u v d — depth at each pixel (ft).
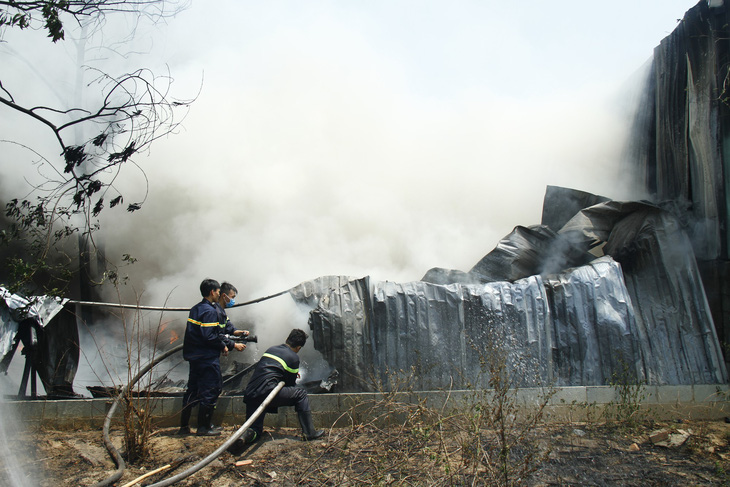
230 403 19.61
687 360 20.81
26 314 19.40
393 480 14.30
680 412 19.81
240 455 16.57
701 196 22.89
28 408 18.95
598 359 20.66
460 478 14.24
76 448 16.98
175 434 18.42
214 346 18.40
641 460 16.01
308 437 17.79
